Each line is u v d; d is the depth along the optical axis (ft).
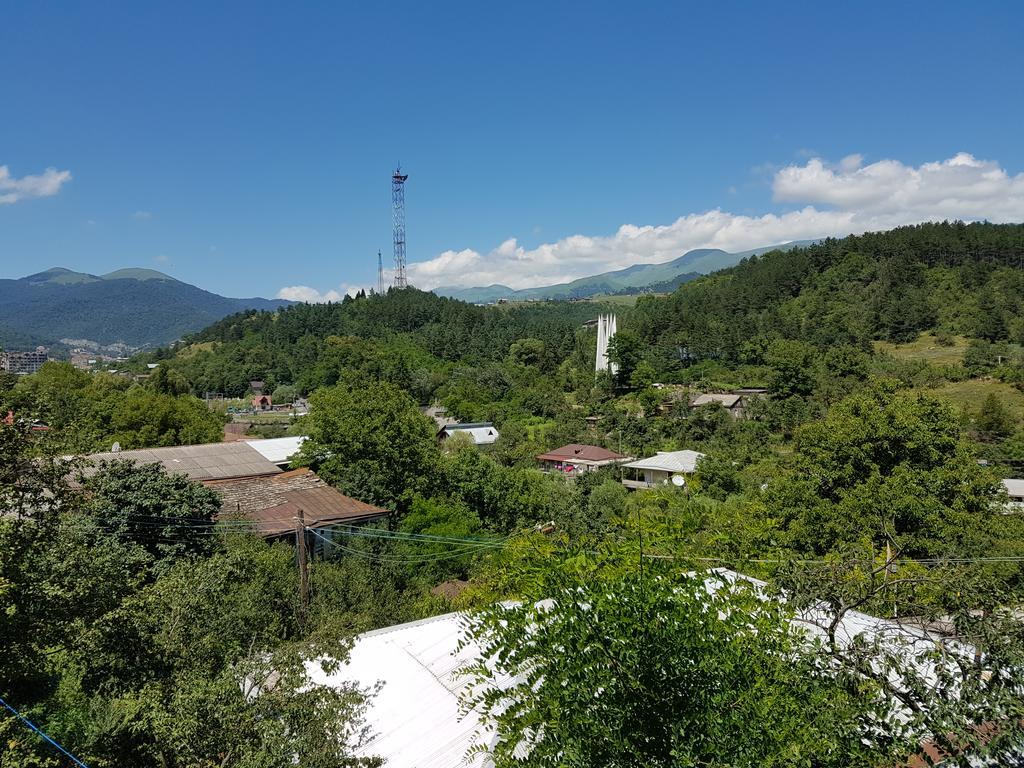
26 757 18.06
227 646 25.85
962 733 13.05
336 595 48.78
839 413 65.46
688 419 185.98
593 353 325.42
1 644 21.22
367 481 82.02
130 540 45.88
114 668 25.02
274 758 18.37
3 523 21.88
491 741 22.06
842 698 12.99
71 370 168.35
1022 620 15.42
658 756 11.41
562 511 95.81
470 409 240.94
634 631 12.28
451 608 50.21
